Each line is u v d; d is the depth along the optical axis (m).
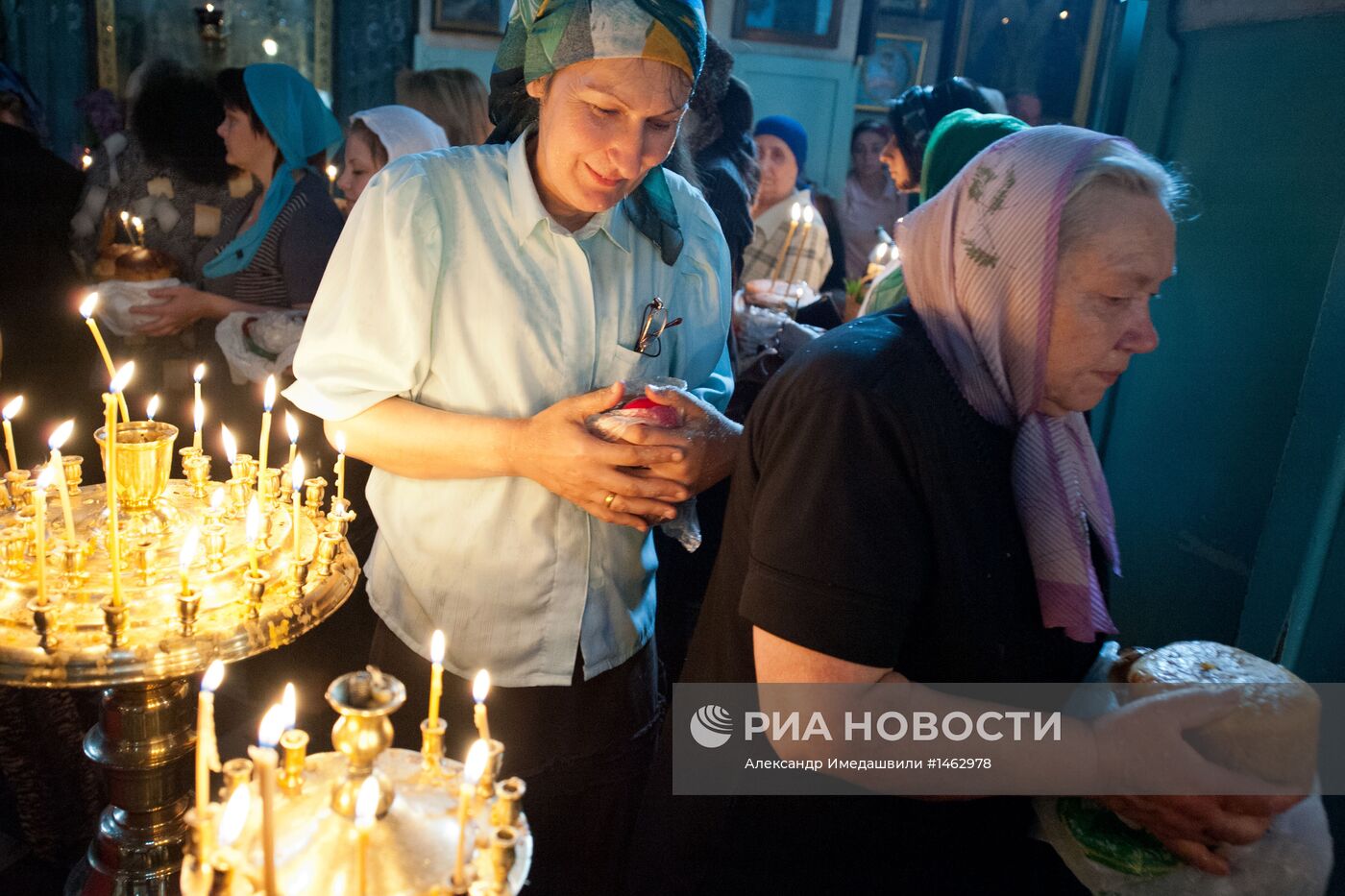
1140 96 2.32
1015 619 1.08
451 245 1.40
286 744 0.84
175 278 2.71
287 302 2.78
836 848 1.14
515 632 1.51
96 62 4.75
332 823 0.80
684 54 1.25
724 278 1.67
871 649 0.96
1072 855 1.10
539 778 1.58
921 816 1.13
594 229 1.46
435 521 1.48
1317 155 1.81
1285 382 1.86
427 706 1.57
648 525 1.42
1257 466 1.94
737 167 2.63
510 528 1.47
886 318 1.10
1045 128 1.06
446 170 1.41
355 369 1.39
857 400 0.99
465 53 4.80
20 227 2.59
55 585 1.16
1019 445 1.07
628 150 1.30
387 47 4.86
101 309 2.66
